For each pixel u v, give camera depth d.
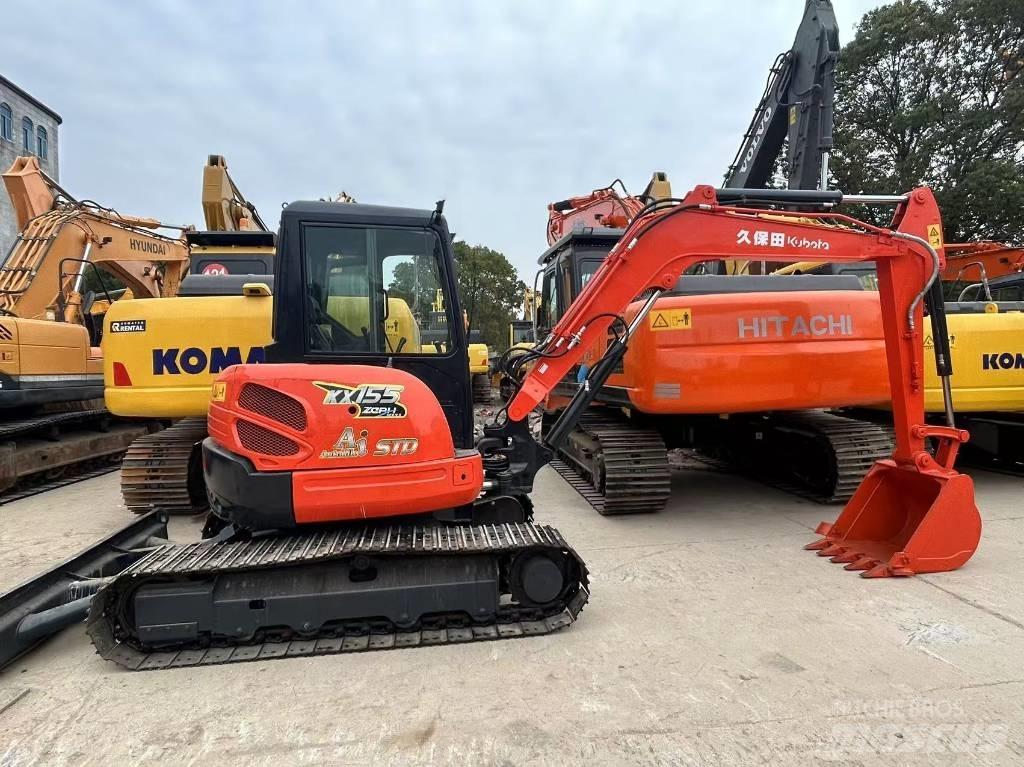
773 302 5.00
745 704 2.62
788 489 6.38
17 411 7.46
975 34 21.50
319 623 3.20
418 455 3.36
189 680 2.92
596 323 4.20
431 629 3.32
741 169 9.25
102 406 8.84
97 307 10.12
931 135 21.55
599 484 5.93
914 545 4.03
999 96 21.48
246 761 2.33
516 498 4.10
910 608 3.51
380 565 3.30
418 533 3.49
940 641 3.12
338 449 3.27
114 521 5.93
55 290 8.26
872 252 4.21
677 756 2.29
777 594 3.77
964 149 21.20
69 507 6.51
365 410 3.31
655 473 5.41
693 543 4.77
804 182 7.88
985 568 4.09
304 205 3.67
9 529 5.66
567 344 4.17
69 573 3.54
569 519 5.54
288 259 3.63
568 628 3.37
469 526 3.73
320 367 3.33
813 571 4.13
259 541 3.40
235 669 3.01
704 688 2.75
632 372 5.23
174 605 3.09
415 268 3.78
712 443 6.63
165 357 5.36
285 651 3.12
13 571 4.54
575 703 2.66
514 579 3.37
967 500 4.06
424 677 2.91
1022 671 2.83
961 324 6.01
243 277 6.03
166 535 4.57
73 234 8.45
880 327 5.12
